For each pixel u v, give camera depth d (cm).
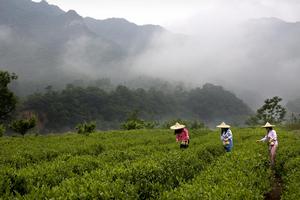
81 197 884
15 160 1761
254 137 3098
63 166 1347
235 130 4359
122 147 2575
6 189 960
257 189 1124
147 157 1505
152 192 1088
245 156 1545
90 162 1480
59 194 900
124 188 998
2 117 5647
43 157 2008
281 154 1966
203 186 1057
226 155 1639
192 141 2769
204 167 1616
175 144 2364
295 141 2533
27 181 1092
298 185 1216
